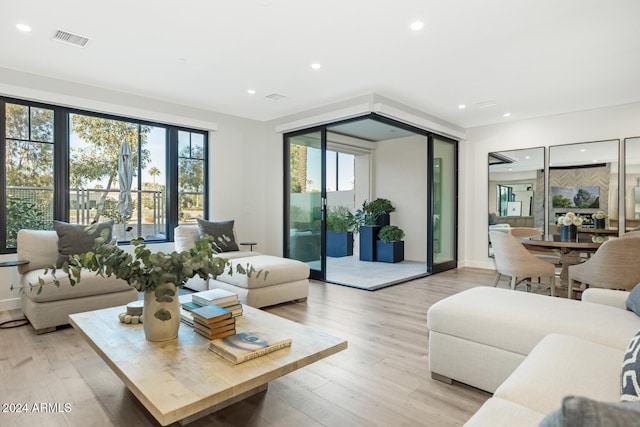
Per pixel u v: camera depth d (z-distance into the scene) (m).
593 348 1.47
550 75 3.78
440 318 2.13
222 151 5.32
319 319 3.33
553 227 5.30
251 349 1.66
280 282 3.71
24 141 3.75
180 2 2.47
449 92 4.36
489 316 1.96
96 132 4.39
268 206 5.87
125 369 1.54
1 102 3.61
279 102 4.85
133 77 3.89
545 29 2.83
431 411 1.84
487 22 2.72
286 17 2.66
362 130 6.72
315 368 2.32
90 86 4.09
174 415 1.25
